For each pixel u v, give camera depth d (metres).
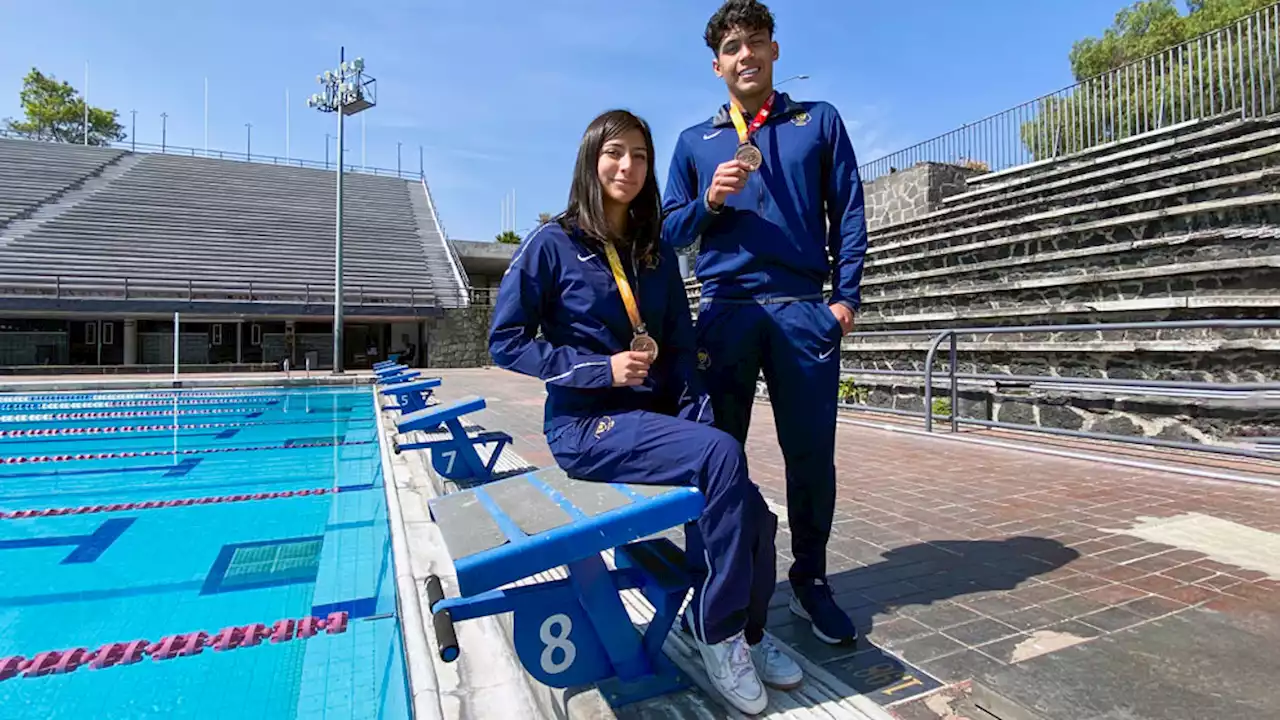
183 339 20.45
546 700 1.70
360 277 23.23
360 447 6.99
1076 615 2.05
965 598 2.22
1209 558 2.56
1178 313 5.54
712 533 1.47
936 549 2.76
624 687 1.64
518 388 12.67
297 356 22.38
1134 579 2.35
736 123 2.04
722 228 2.01
